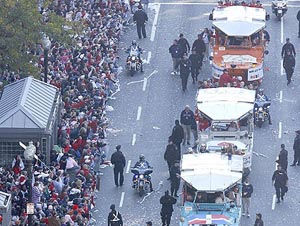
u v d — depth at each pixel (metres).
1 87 135.75
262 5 167.00
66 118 131.50
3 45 134.12
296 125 140.88
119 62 154.50
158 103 146.12
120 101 145.88
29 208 108.94
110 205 124.50
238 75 145.50
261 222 115.88
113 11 159.50
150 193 126.75
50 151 125.31
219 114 128.38
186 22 166.75
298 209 124.31
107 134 138.62
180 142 130.88
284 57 148.62
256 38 147.12
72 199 118.00
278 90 148.75
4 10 134.25
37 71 136.75
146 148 136.12
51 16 140.50
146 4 168.75
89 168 124.06
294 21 166.75
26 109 126.44
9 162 125.75
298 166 131.38
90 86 138.50
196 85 149.75
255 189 127.69
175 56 151.25
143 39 161.62
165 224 120.25
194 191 116.06
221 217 114.75
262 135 138.38
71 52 144.25
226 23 147.25
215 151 125.44
